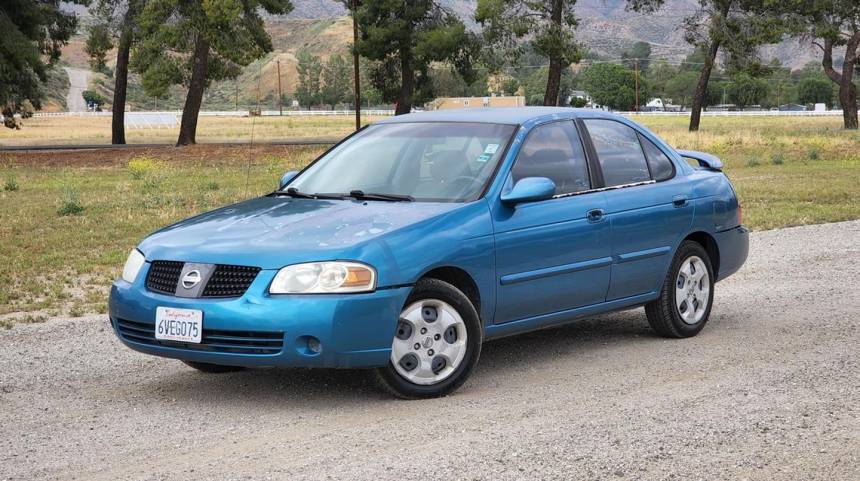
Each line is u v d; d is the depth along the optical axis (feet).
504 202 20.85
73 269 38.09
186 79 170.40
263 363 18.28
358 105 171.94
